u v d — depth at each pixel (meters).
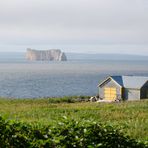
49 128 14.05
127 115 39.34
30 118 38.00
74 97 94.62
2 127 13.24
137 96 97.81
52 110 48.97
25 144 13.23
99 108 50.56
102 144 14.20
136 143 15.42
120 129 15.73
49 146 13.34
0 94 175.88
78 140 13.73
